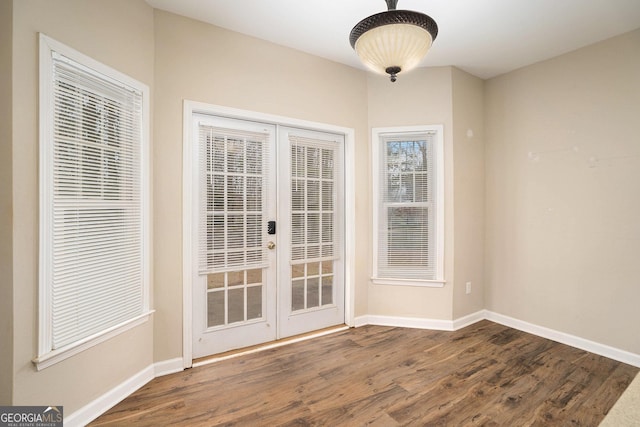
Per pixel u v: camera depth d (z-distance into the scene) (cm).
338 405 187
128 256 198
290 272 287
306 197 293
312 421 172
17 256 143
